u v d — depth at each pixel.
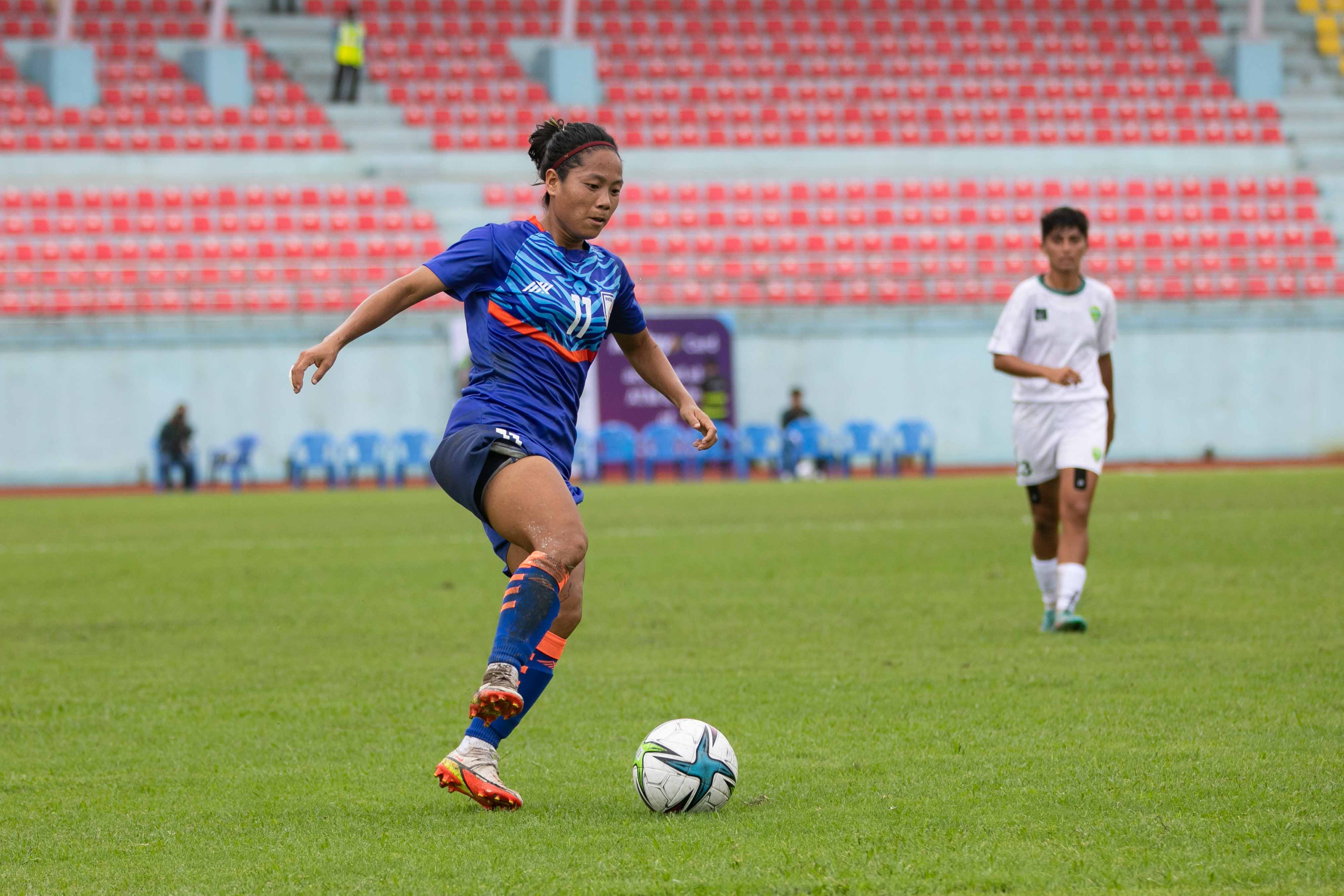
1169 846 11.80
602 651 24.73
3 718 19.52
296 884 11.40
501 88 134.38
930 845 12.03
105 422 101.88
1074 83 143.88
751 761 15.77
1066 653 23.42
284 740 17.86
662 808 13.52
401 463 101.81
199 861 12.23
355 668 23.69
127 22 134.38
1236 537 43.69
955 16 151.75
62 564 43.09
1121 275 120.88
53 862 12.29
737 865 11.54
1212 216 128.12
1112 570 35.69
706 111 134.88
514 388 14.45
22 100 123.38
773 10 150.75
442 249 116.56
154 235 113.81
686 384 104.25
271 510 70.38
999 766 15.15
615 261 15.30
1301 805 13.10
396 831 13.12
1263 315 114.94
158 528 58.88
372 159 124.19
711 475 104.50
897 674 21.67
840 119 136.38
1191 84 143.75
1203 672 21.12
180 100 127.12
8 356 100.31
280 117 127.25
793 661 23.31
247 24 137.75
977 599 31.16
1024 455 26.84
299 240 115.06
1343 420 115.69
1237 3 155.38
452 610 31.33
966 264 120.88
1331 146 137.75
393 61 138.00
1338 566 35.66
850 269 119.62
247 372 103.88
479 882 11.29
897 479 95.69
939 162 132.12
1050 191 129.12
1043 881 10.92
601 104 136.00
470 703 20.30
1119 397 113.81
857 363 111.25
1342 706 18.23
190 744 17.69
